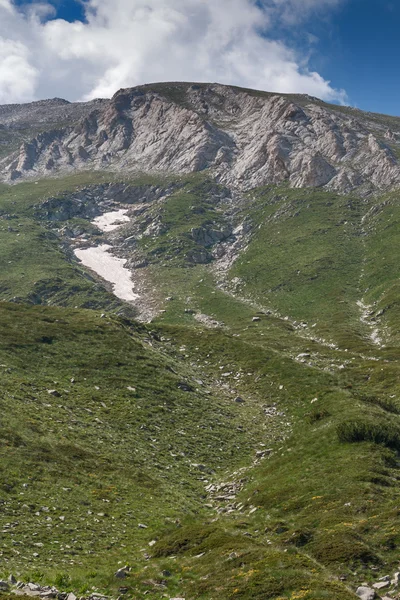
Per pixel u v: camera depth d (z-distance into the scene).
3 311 81.25
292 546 26.89
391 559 24.62
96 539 29.78
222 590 22.69
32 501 32.34
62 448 41.69
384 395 68.00
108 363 67.38
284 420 60.81
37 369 61.75
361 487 33.84
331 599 20.53
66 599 21.45
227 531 30.39
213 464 48.47
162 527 32.78
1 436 39.81
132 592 23.50
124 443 47.66
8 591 20.78
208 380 76.62
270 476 42.28
